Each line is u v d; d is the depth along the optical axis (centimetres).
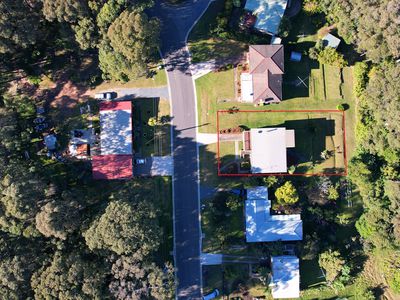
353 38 7356
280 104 7794
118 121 7531
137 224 6594
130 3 6969
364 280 7775
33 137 7675
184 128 7738
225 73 7775
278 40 7669
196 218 7681
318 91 7844
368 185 7388
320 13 7806
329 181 7669
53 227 6469
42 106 7725
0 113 7269
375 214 7294
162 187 7681
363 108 7719
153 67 7750
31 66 7744
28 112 7694
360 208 7788
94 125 7700
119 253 6538
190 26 7788
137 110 7719
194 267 7656
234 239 7612
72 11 6700
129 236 6512
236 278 7675
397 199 7119
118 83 7744
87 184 7631
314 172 7775
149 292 6575
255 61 7394
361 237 7675
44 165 7612
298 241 7625
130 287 6481
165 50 7775
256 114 7775
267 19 7606
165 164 7700
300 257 7550
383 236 7206
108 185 7675
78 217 6888
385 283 7775
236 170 7706
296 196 7338
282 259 7431
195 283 7644
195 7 7794
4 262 6406
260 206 7531
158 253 7612
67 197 6956
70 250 6944
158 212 7506
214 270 7669
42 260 6650
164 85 7750
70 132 7694
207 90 7762
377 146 7450
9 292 6328
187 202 7688
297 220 7550
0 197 6562
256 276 7662
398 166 7525
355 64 7844
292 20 7825
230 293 7662
